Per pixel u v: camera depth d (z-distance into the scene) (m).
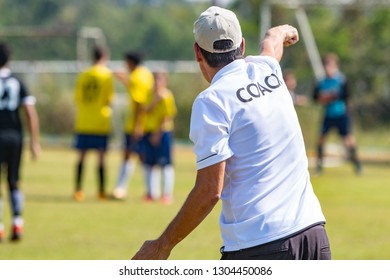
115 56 134.50
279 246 8.69
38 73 64.62
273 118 8.88
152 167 28.58
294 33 10.55
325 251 8.97
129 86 28.27
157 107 28.30
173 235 8.70
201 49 9.01
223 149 8.55
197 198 8.54
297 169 8.96
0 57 21.27
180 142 59.09
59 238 20.61
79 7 138.88
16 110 20.98
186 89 60.16
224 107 8.70
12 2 135.38
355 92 67.31
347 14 73.75
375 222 23.83
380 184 34.59
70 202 27.88
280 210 8.74
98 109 28.33
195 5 131.25
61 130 62.53
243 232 8.73
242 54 9.10
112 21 138.50
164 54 136.12
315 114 52.12
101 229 22.08
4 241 20.19
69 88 65.38
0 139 20.50
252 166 8.75
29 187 32.41
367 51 69.88
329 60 37.69
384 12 71.44
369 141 60.00
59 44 108.25
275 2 51.72
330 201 28.83
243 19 80.44
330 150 53.09
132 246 19.47
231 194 8.80
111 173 38.88
